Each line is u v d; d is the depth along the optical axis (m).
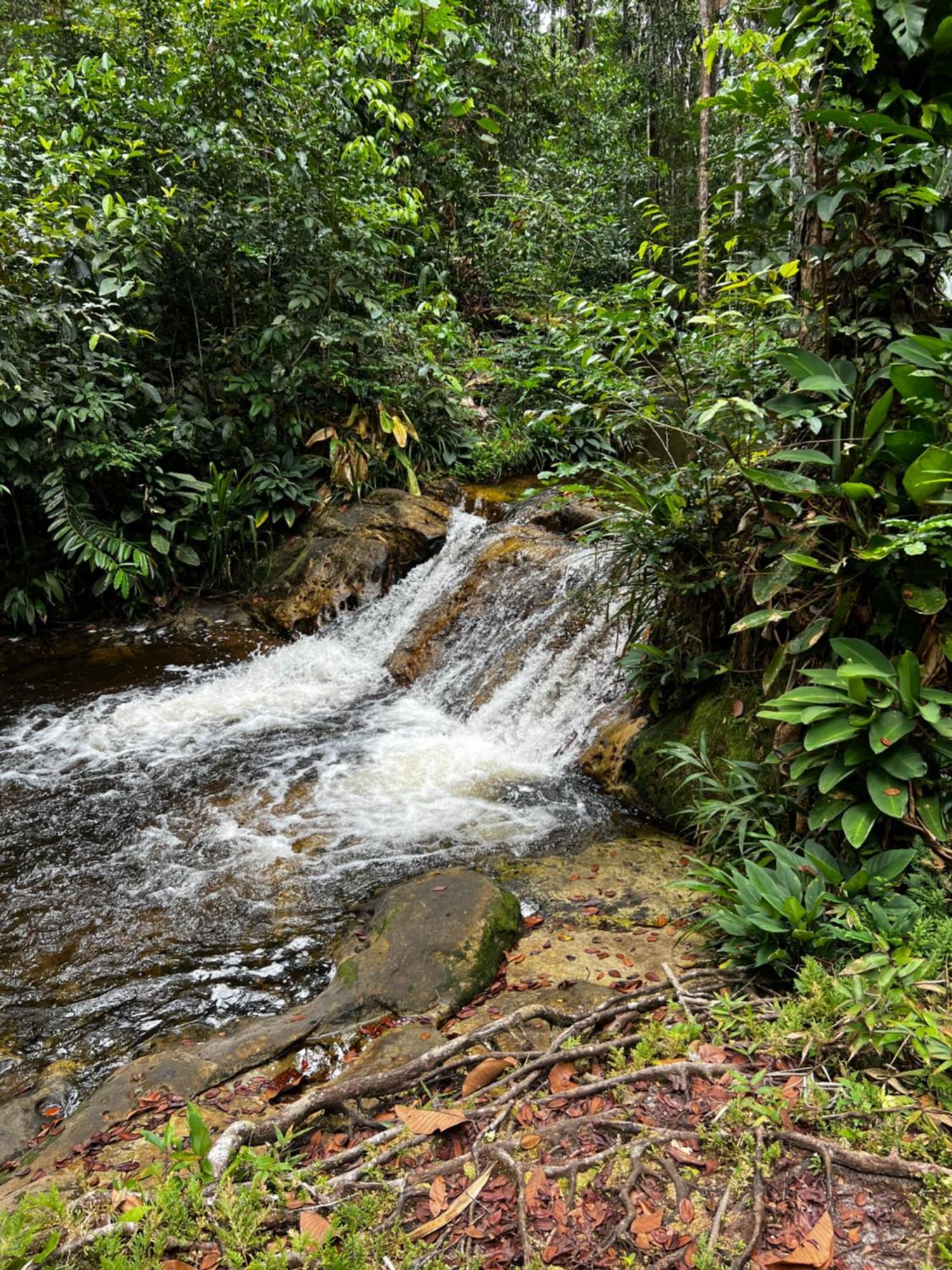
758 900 2.23
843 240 2.61
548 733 4.50
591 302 3.35
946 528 2.20
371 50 6.48
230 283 6.70
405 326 7.40
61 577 6.37
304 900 3.21
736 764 2.94
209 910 3.17
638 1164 1.57
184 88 6.02
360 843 3.60
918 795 2.26
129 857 3.56
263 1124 1.75
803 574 2.75
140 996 2.71
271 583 6.82
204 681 5.64
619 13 15.67
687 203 13.85
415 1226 1.52
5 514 6.27
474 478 7.61
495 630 5.38
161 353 6.88
